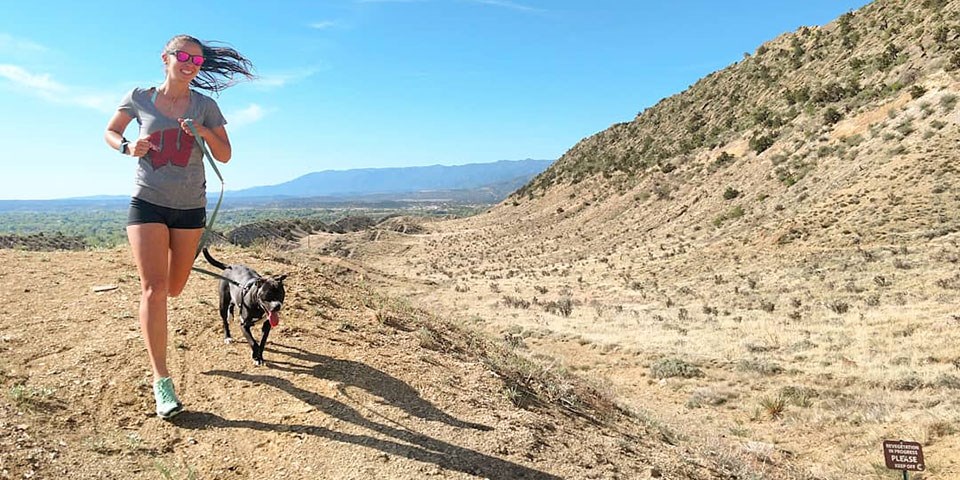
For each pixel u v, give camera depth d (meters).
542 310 34.91
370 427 4.22
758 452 9.79
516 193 149.00
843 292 26.84
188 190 3.86
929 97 46.38
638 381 16.83
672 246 54.53
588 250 70.69
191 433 3.90
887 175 40.81
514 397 5.57
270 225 108.56
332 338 6.01
